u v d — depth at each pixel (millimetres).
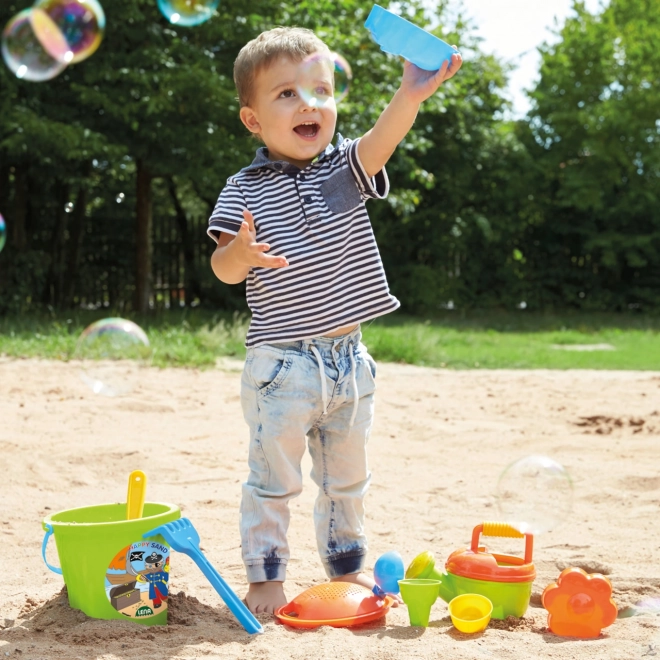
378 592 2426
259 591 2467
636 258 19578
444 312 19375
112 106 11695
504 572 2352
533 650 2078
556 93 20703
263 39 2676
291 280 2531
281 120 2607
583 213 20406
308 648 2049
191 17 4301
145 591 2275
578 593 2246
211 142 12531
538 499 2586
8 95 11438
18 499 3752
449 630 2250
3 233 5188
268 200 2617
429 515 3623
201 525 3404
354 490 2648
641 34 20750
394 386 7395
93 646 2066
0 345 8633
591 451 4914
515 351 10289
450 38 14742
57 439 4895
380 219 18578
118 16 11773
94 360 7883
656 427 5566
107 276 17094
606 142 19906
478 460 4750
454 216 19297
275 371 2490
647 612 2467
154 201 19109
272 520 2494
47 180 14547
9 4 11453
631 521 3510
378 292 2564
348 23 13320
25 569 2871
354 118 12836
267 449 2496
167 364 7980
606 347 11883
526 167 19688
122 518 2543
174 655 1994
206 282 17297
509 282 20125
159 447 4805
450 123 18734
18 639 2135
